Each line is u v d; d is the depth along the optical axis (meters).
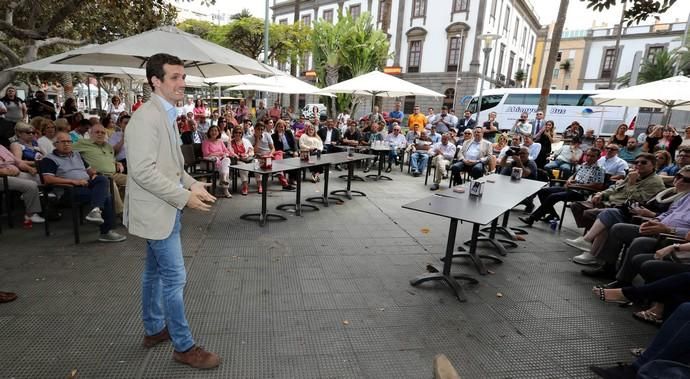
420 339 2.67
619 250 3.78
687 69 23.41
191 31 21.84
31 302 2.84
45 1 7.16
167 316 2.17
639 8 3.87
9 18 6.98
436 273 3.57
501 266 4.11
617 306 3.30
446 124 12.52
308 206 5.98
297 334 2.63
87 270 3.39
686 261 2.93
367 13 17.62
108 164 4.64
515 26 32.22
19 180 4.28
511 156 6.55
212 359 2.25
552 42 10.59
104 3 7.02
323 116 16.94
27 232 4.25
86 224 4.60
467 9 25.25
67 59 4.97
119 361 2.25
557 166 8.09
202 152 6.61
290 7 36.16
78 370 2.16
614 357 2.60
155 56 2.00
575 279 3.86
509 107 16.92
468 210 3.23
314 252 4.16
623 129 8.82
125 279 3.26
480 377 2.32
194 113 14.02
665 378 1.94
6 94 8.61
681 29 34.97
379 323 2.84
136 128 1.89
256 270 3.62
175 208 2.06
